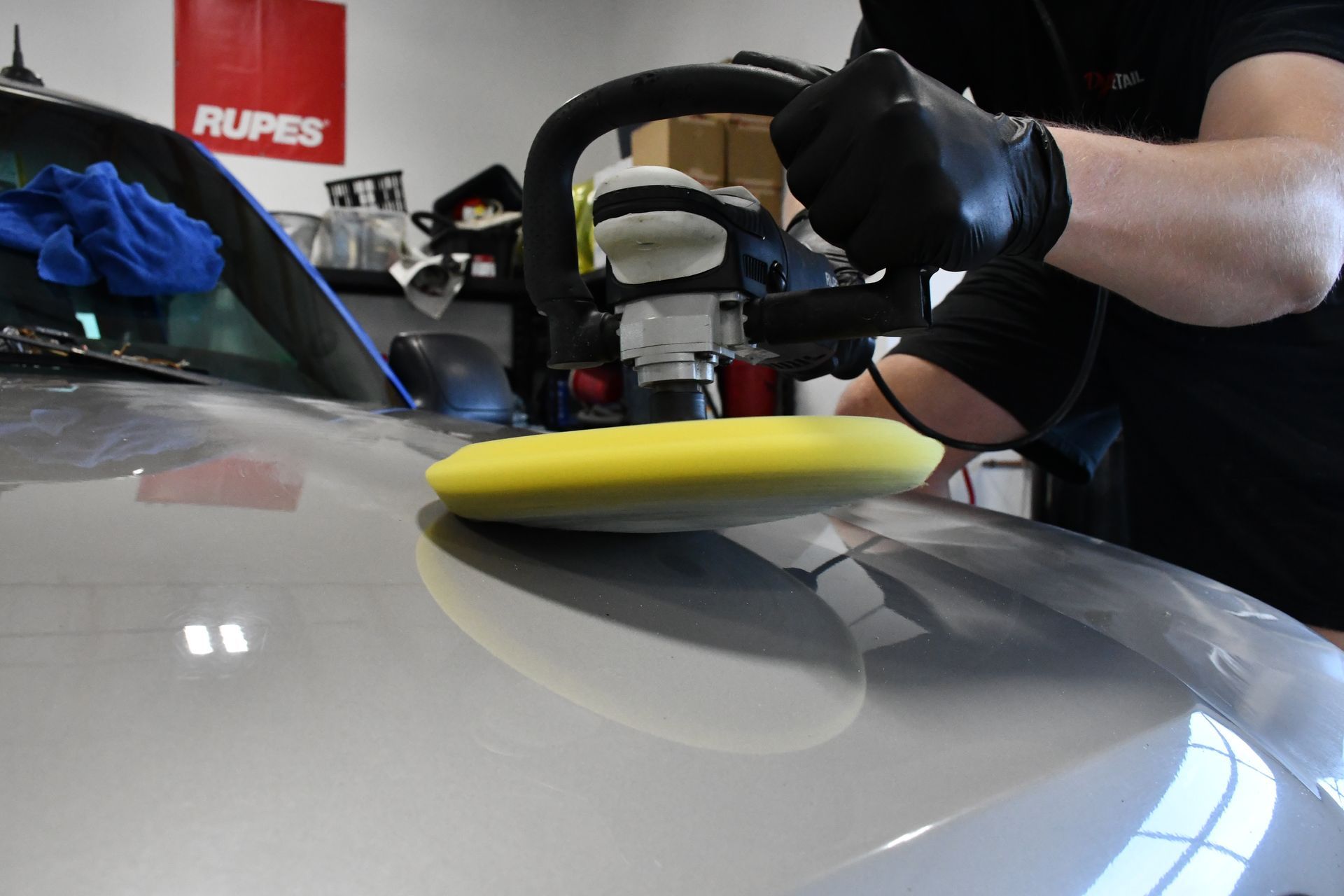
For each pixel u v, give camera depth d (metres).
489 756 0.20
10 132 0.74
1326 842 0.26
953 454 1.01
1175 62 0.78
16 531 0.26
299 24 3.56
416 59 3.76
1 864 0.15
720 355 0.35
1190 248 0.46
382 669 0.22
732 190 0.37
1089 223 0.43
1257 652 0.36
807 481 0.26
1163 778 0.24
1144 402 0.88
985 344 0.94
